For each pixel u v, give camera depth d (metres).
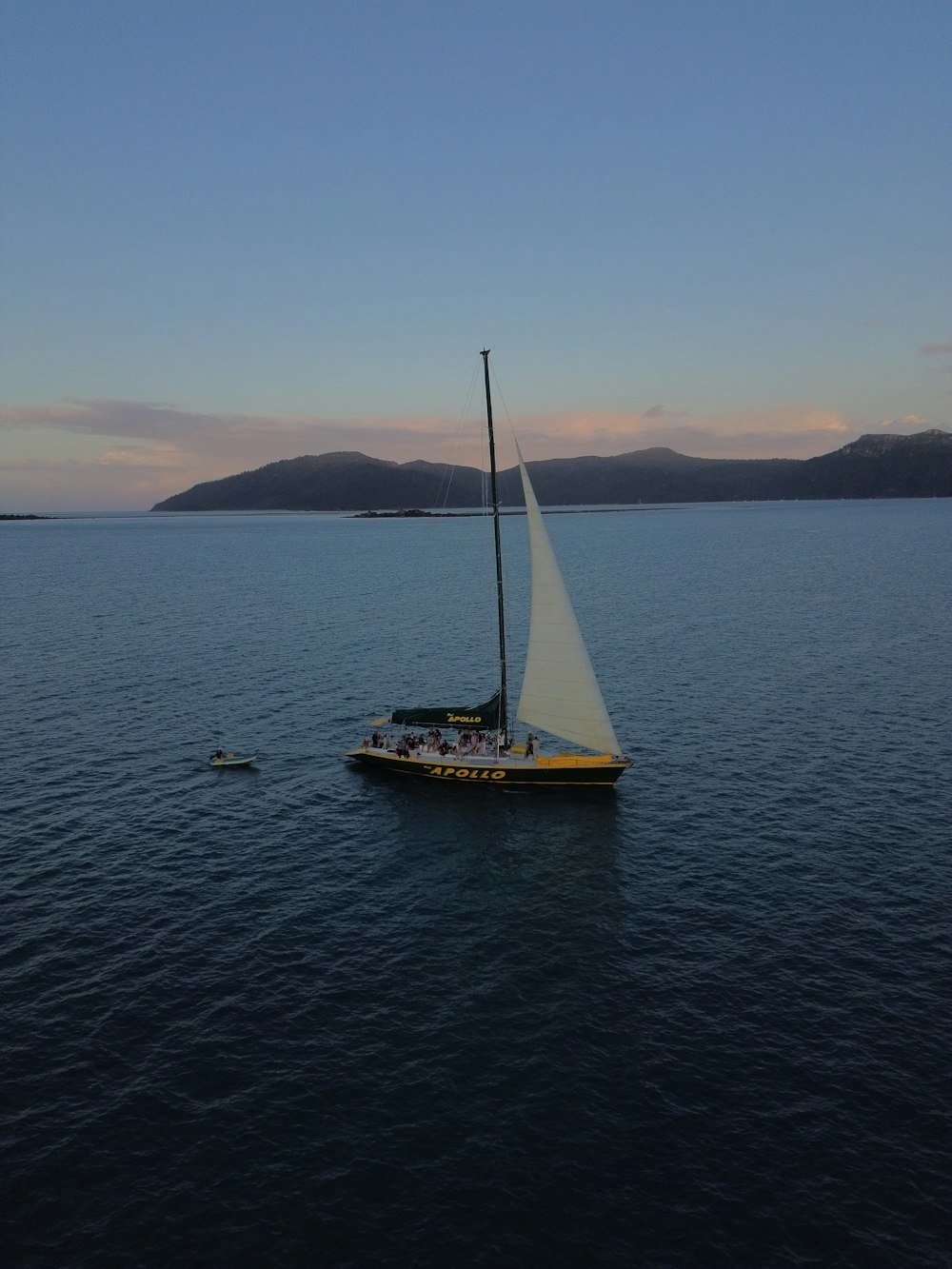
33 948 32.94
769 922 34.88
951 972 31.08
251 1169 22.83
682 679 74.69
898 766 51.97
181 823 45.16
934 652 83.44
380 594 132.88
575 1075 26.27
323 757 55.81
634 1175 22.59
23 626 102.50
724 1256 20.31
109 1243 20.64
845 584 138.75
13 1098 25.19
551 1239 20.80
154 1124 24.30
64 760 54.31
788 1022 28.53
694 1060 26.86
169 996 30.17
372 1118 24.61
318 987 30.81
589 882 38.75
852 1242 20.64
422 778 52.25
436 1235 20.91
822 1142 23.55
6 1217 21.30
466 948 33.44
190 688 72.12
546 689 51.12
